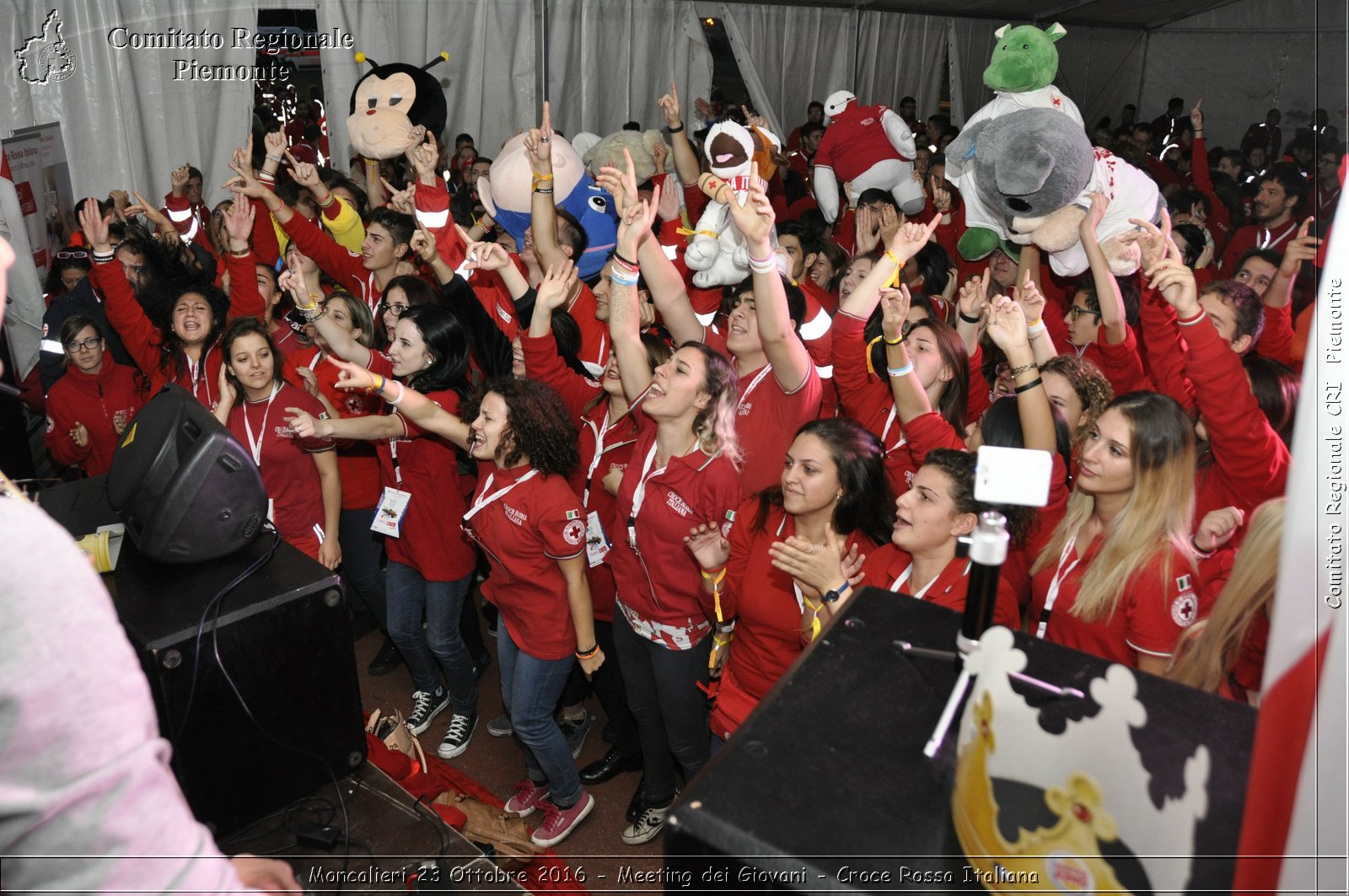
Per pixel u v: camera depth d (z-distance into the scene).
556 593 2.81
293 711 1.81
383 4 7.62
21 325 5.79
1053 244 3.98
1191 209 6.30
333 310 4.00
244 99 7.24
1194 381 2.53
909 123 9.84
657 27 8.88
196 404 2.03
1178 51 10.68
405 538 3.34
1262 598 1.75
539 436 2.69
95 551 1.87
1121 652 2.16
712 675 2.65
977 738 0.85
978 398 3.69
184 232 6.10
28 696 0.77
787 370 2.78
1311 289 3.68
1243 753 0.94
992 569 1.02
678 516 2.59
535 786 3.21
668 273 3.25
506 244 5.45
